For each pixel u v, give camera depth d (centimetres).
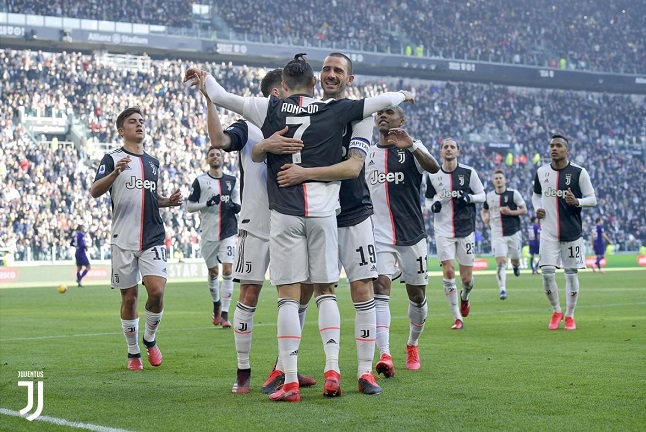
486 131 5162
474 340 1035
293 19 5069
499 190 1969
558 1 5875
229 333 1208
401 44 5269
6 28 4162
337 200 614
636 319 1314
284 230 602
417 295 777
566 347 941
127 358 907
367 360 635
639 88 5688
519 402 582
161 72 4472
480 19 5603
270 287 2666
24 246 3375
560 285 2483
